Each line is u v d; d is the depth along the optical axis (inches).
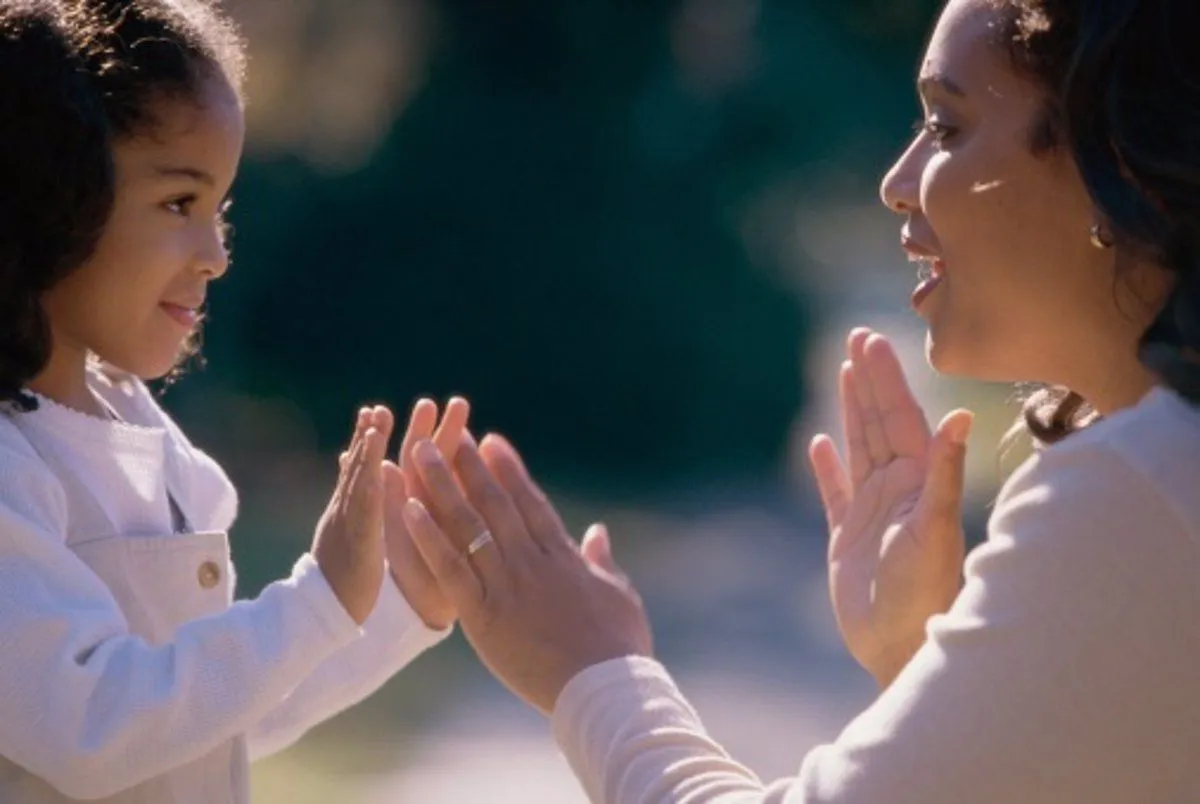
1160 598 133.9
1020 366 161.2
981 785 136.3
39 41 179.2
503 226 1189.7
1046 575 136.5
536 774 566.6
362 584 183.2
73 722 168.4
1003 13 155.2
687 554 935.7
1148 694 134.2
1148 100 139.4
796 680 677.9
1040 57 150.6
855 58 1251.2
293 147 1186.6
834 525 192.4
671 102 1213.1
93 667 170.2
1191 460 134.6
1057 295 155.6
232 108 190.9
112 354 187.9
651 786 154.2
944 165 158.1
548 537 175.5
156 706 170.7
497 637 170.7
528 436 1190.3
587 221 1194.0
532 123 1200.2
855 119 1247.5
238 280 1166.3
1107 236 147.0
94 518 182.7
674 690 163.2
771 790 146.4
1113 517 135.3
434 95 1195.3
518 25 1200.8
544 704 168.2
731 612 796.0
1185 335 138.1
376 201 1184.2
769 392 1192.8
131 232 183.8
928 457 185.0
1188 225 138.9
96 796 171.5
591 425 1187.9
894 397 190.1
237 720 175.3
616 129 1203.9
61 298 185.6
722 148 1219.2
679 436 1187.3
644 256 1194.0
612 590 173.0
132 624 183.6
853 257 1302.9
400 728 617.0
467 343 1187.3
